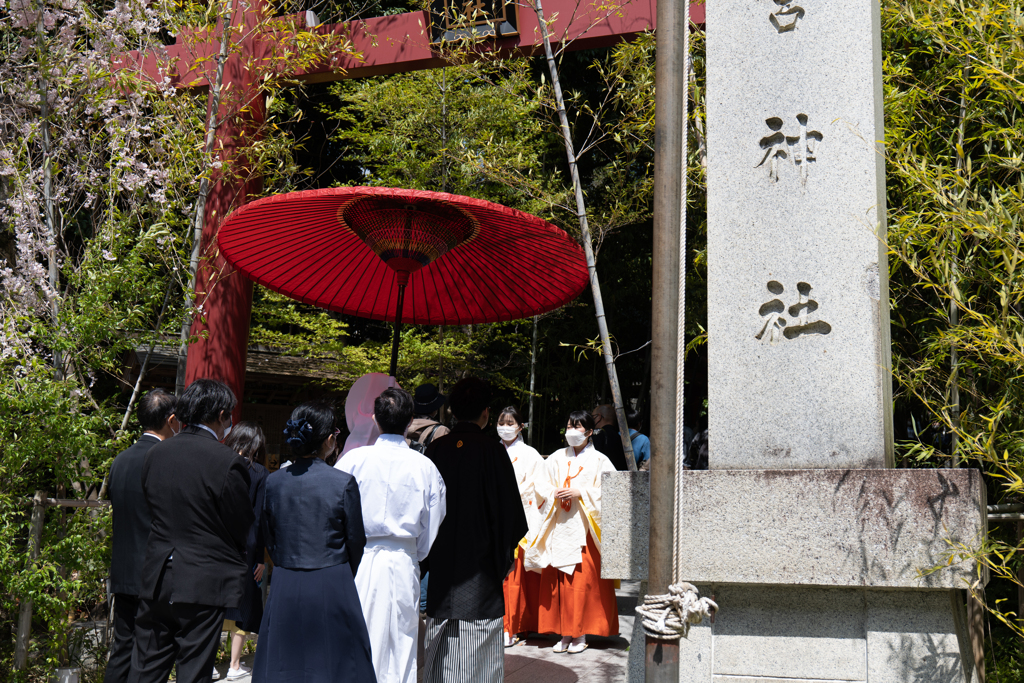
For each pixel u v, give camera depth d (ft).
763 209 8.52
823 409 8.05
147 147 17.71
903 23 11.14
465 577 11.21
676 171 5.80
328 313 33.19
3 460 13.47
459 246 14.44
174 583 10.02
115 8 17.53
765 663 7.82
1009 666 10.70
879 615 7.55
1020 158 8.80
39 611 13.69
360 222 13.55
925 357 10.53
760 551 7.67
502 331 28.45
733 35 8.86
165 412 11.98
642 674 8.55
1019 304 9.96
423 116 24.07
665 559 5.62
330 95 35.55
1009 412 9.48
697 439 14.70
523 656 15.79
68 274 16.01
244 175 19.85
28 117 17.93
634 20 18.02
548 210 23.06
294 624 9.29
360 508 9.71
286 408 32.60
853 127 8.32
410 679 10.00
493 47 19.25
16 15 17.43
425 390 14.76
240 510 10.44
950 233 8.69
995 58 8.57
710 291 8.59
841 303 8.14
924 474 7.29
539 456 16.62
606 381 32.07
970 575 7.06
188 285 17.19
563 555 15.81
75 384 14.92
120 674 10.95
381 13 29.76
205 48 20.62
